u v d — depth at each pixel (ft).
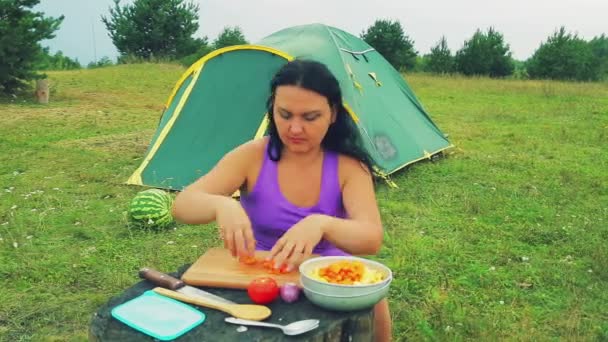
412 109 28.45
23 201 19.29
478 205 19.53
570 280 13.91
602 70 95.30
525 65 105.60
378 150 22.58
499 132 36.01
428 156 26.18
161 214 16.92
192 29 114.42
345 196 8.16
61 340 10.93
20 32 46.80
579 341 11.08
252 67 21.01
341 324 6.39
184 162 21.15
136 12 109.60
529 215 18.94
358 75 24.23
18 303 12.29
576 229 17.53
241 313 6.38
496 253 15.64
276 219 8.16
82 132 33.17
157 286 7.18
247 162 8.26
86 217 17.78
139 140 30.89
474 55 97.30
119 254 15.03
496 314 12.14
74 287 13.21
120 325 6.25
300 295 6.91
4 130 32.76
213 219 7.55
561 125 39.19
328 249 8.26
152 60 99.25
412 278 13.89
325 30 24.38
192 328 6.17
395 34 102.37
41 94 45.57
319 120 7.34
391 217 18.40
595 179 23.73
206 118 21.30
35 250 15.11
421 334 11.15
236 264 7.52
